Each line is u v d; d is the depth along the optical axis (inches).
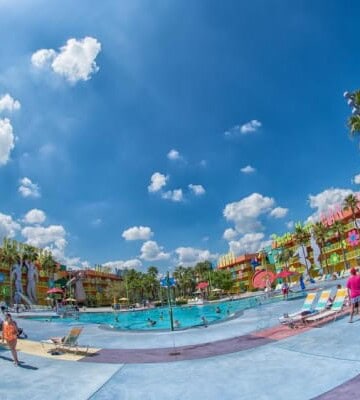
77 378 362.0
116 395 308.2
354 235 2475.4
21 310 1859.0
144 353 471.5
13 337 421.4
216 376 339.0
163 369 381.1
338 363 323.3
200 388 309.3
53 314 1465.3
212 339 542.9
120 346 537.6
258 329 586.2
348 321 487.2
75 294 2763.3
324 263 3051.2
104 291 4077.3
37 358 455.8
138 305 2689.5
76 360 441.4
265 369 342.3
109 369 393.4
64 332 761.6
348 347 365.7
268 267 3631.9
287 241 3521.2
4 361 444.8
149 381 342.0
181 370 371.9
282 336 487.8
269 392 280.4
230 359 398.9
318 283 1964.8
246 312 876.6
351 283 481.1
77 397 306.0
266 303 1071.6
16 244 2955.2
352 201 2647.6
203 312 1400.1
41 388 333.1
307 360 349.4
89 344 569.6
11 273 2763.3
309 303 592.1
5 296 2571.4
